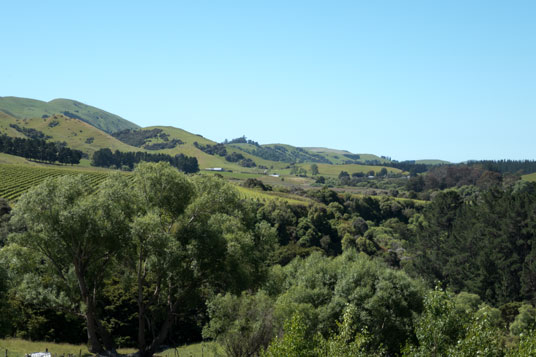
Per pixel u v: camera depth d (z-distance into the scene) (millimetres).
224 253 38281
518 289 88125
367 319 37750
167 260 35000
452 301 22469
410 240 133625
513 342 40469
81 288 35500
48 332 40719
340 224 129375
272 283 45375
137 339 45312
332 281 44594
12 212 34531
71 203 34531
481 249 98312
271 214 117125
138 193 38562
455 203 130875
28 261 35094
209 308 35344
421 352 21797
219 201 41406
